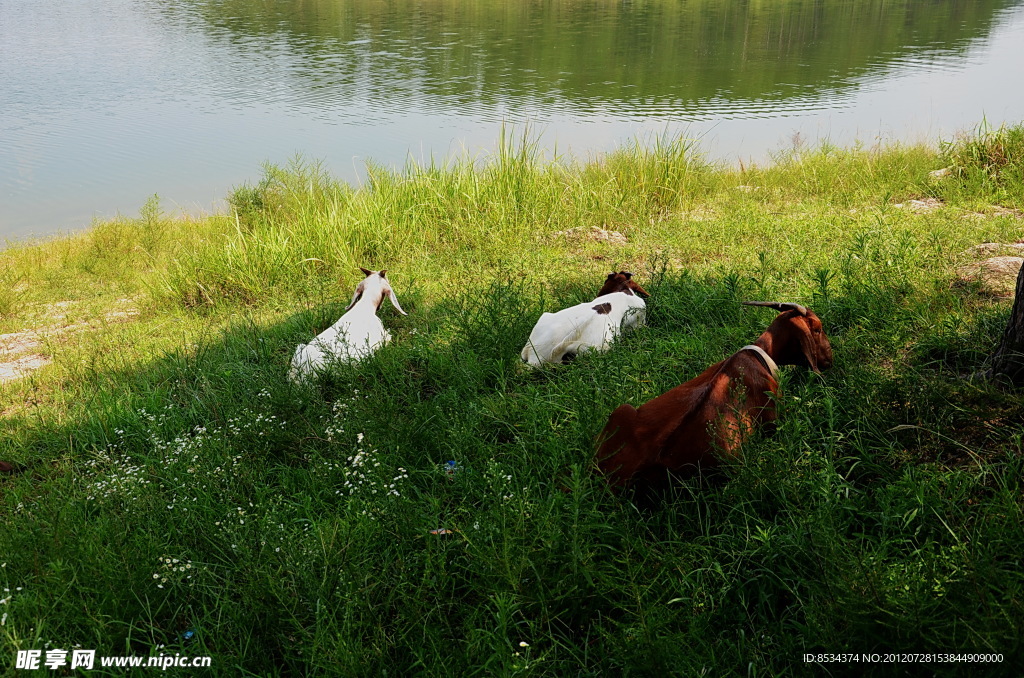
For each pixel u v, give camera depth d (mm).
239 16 58719
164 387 6375
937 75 30203
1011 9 57531
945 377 4590
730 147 18766
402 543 3809
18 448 5527
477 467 4465
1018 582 2943
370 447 4637
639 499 3928
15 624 3412
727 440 3852
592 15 54750
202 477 4520
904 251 6906
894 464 3988
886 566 3115
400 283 8594
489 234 9883
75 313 9781
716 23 49438
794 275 7051
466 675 3053
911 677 2807
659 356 5383
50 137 23516
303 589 3480
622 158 11969
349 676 3045
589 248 9289
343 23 52281
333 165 18594
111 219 15773
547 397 5066
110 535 4020
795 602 3289
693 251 8523
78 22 57656
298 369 5938
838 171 12289
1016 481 3479
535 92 27234
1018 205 9672
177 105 27500
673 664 2906
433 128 22078
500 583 3389
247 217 12500
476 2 65625
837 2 63156
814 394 4473
